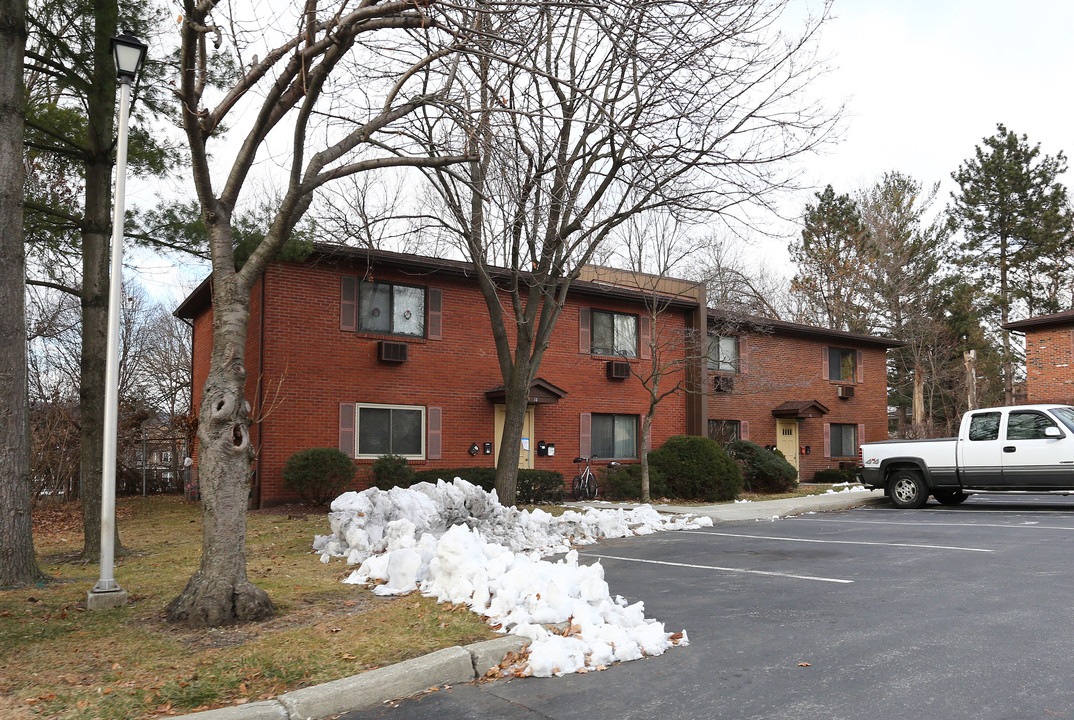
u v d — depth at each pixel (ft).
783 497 64.44
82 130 33.50
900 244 117.50
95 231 32.22
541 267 40.68
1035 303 128.77
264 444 50.11
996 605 21.26
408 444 56.39
